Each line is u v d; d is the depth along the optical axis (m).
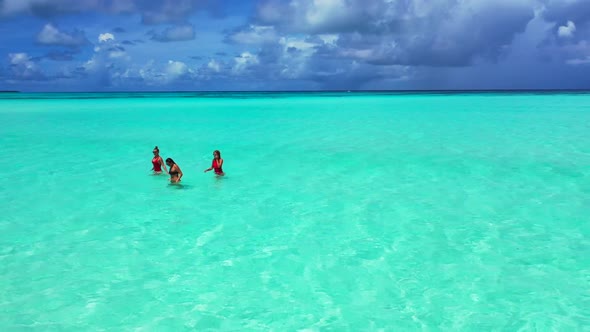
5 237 7.45
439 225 7.92
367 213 8.64
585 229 7.62
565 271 6.11
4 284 5.85
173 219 8.38
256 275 6.12
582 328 4.83
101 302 5.43
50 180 11.44
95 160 14.27
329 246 7.07
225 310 5.27
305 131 21.50
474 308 5.25
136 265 6.43
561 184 10.59
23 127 23.56
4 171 12.53
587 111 32.88
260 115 31.56
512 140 17.69
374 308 5.29
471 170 12.28
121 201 9.55
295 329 4.88
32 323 4.98
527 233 7.48
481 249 6.86
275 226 7.98
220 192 10.27
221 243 7.22
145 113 33.56
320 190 10.37
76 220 8.31
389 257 6.63
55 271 6.23
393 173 12.06
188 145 17.30
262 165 13.29
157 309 5.28
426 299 5.46
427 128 22.27
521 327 4.87
